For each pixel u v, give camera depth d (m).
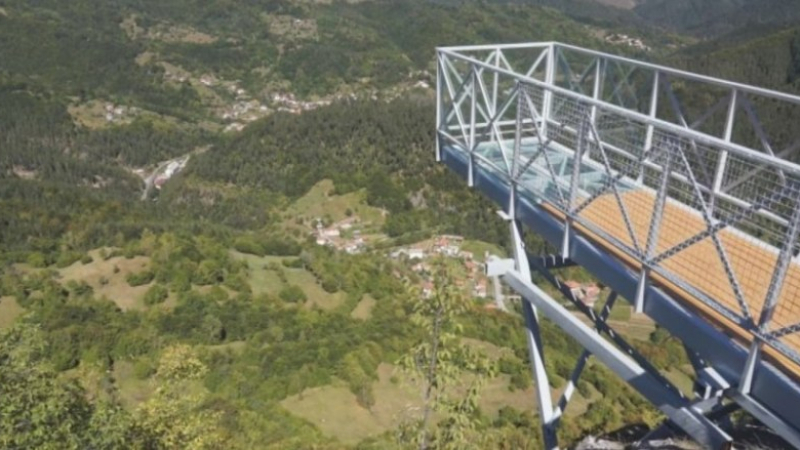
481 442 5.32
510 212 8.20
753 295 5.26
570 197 6.72
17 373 6.37
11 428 6.15
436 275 5.07
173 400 9.15
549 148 9.04
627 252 5.90
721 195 6.23
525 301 8.30
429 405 5.00
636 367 6.34
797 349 4.68
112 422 7.17
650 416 16.06
